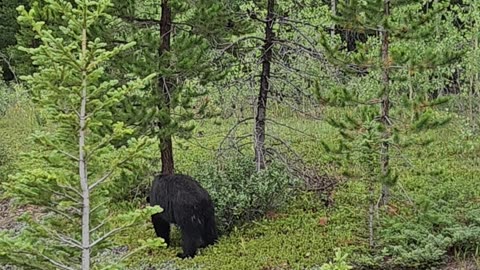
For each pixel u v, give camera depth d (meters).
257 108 11.80
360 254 8.84
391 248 8.68
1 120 22.00
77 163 4.78
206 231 9.69
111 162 4.83
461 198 10.11
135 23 10.70
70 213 4.95
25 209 12.23
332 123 9.30
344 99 9.62
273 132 13.85
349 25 9.77
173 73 9.88
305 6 13.69
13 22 28.14
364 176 8.88
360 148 8.84
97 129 4.95
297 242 9.50
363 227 9.62
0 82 27.30
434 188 11.00
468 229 8.73
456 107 16.11
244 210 10.52
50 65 4.53
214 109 12.06
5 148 16.17
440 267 8.38
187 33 10.59
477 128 15.04
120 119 9.52
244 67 11.56
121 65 10.04
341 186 11.91
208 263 9.04
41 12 9.54
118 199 11.85
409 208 10.13
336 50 9.89
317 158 13.75
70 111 4.61
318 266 8.59
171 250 9.80
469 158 13.63
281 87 11.75
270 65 11.95
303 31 13.03
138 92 10.61
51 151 4.75
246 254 9.27
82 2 4.50
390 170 8.84
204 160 14.18
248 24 11.55
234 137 12.37
